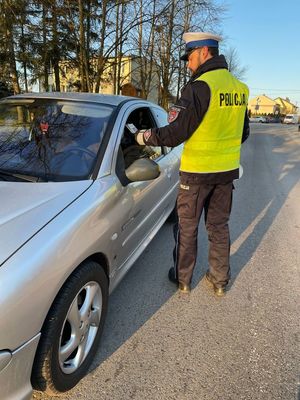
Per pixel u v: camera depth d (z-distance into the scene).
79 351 2.05
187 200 2.83
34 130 2.76
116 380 2.15
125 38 12.31
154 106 3.95
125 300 2.97
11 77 11.70
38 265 1.62
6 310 1.48
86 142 2.58
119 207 2.39
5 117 2.94
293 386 2.17
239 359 2.37
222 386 2.15
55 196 2.04
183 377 2.20
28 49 12.01
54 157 2.48
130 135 2.92
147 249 3.96
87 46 11.66
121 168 2.56
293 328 2.71
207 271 3.34
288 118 66.81
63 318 1.80
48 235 1.75
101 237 2.10
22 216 1.82
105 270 2.33
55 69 13.54
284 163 11.48
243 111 2.80
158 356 2.36
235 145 2.83
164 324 2.69
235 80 2.73
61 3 10.81
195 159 2.70
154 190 3.21
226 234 3.02
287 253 4.06
